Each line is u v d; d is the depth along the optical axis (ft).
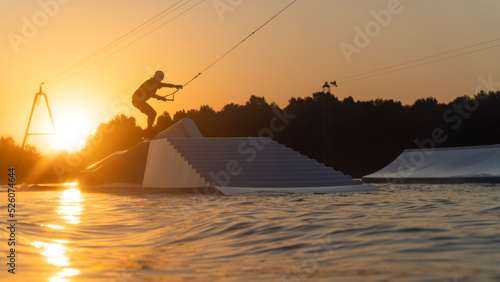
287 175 106.93
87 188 136.36
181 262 27.27
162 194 97.60
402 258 24.82
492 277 20.18
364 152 386.32
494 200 65.05
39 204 71.92
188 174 105.81
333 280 21.11
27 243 34.19
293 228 37.73
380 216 44.68
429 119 391.86
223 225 41.57
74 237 37.99
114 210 60.29
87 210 60.90
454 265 22.68
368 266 23.43
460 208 52.70
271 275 22.91
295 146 394.73
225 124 414.62
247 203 64.28
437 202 62.34
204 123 419.74
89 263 27.20
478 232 32.58
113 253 30.73
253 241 33.42
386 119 390.83
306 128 394.11
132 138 377.71
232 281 22.07
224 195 84.43
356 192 88.99
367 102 402.93
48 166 352.49
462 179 156.46
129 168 137.49
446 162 196.34
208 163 107.96
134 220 48.55
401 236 31.73
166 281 22.52
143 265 26.53
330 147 265.34
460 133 370.12
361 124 391.86
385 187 121.19
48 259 28.43
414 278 20.58
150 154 133.80
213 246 32.53
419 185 136.77
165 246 33.37
